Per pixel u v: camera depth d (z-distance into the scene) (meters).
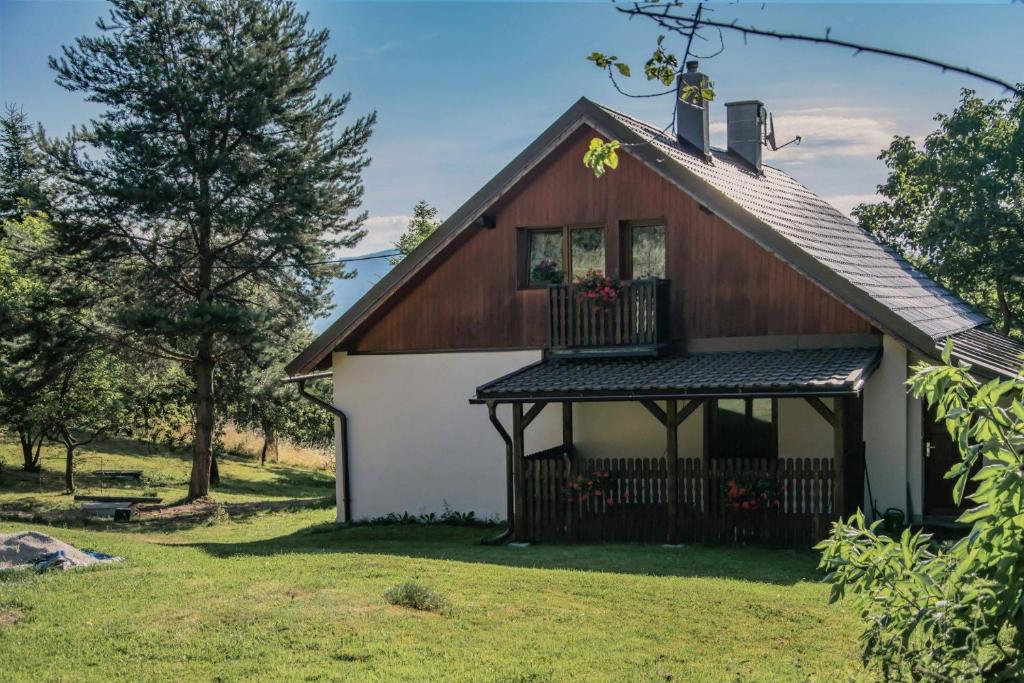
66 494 30.00
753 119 22.27
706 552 13.70
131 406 34.25
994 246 29.69
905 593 5.27
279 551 13.53
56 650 8.38
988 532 4.66
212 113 26.45
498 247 18.42
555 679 7.87
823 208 24.08
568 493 15.33
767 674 8.01
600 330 16.89
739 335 16.42
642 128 18.06
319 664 8.10
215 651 8.35
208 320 26.58
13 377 27.78
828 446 15.93
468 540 16.44
